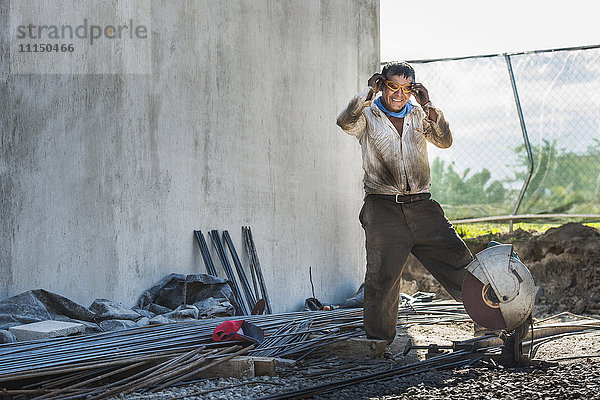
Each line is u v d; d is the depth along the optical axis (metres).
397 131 6.31
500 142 11.62
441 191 11.93
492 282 5.57
